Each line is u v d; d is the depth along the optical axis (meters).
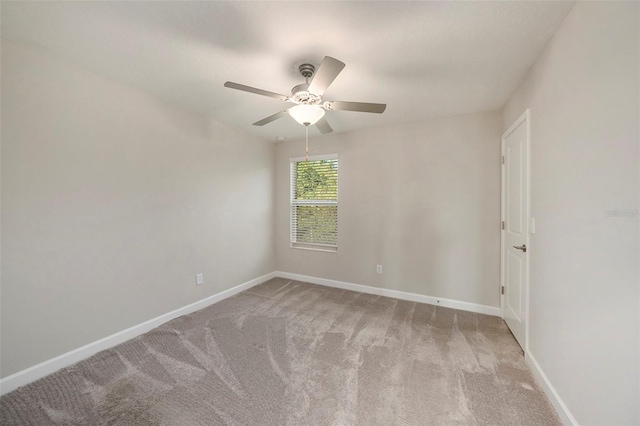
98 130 2.08
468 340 2.26
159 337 2.31
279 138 3.94
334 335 2.34
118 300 2.22
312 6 1.34
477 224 2.87
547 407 1.52
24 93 1.70
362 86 2.23
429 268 3.12
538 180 1.80
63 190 1.89
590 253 1.24
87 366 1.89
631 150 1.00
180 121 2.71
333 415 1.46
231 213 3.37
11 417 1.46
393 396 1.60
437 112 2.84
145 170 2.41
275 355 2.03
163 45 1.70
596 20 1.19
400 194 3.27
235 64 1.91
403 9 1.36
